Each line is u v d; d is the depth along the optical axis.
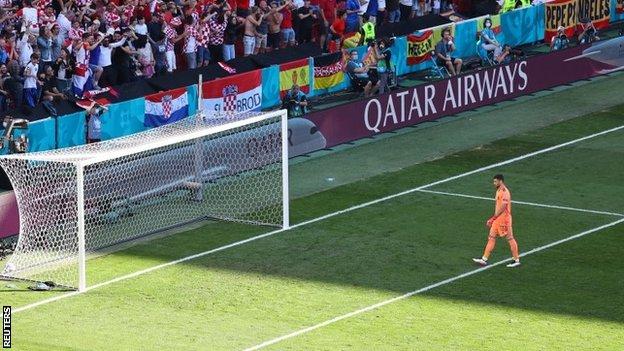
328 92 82.19
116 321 50.00
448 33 86.25
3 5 75.50
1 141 64.94
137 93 75.88
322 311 50.97
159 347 47.31
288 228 61.12
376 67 82.12
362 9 89.12
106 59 76.31
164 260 57.06
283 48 84.81
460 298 52.28
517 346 47.38
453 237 59.66
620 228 60.72
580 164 70.81
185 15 80.56
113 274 55.31
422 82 85.31
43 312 50.94
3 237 58.84
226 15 82.31
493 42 88.38
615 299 52.09
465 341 47.88
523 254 57.31
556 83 86.56
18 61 72.94
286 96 77.12
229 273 55.31
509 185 67.38
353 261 56.69
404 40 85.00
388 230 60.66
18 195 57.47
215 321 49.97
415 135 76.75
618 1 98.12
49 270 55.78
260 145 69.75
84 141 70.38
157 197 64.25
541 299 52.09
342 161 71.88
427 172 69.62
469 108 81.62
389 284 53.91
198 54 81.38
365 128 76.12
